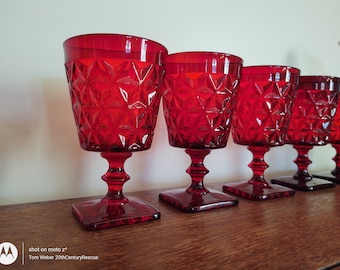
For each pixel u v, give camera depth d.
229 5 0.81
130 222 0.46
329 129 0.76
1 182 0.55
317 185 0.74
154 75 0.44
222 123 0.54
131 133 0.43
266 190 0.66
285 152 0.98
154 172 0.72
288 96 0.63
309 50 1.02
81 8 0.60
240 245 0.39
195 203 0.54
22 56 0.55
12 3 0.53
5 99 0.54
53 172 0.60
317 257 0.36
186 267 0.33
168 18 0.71
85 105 0.42
